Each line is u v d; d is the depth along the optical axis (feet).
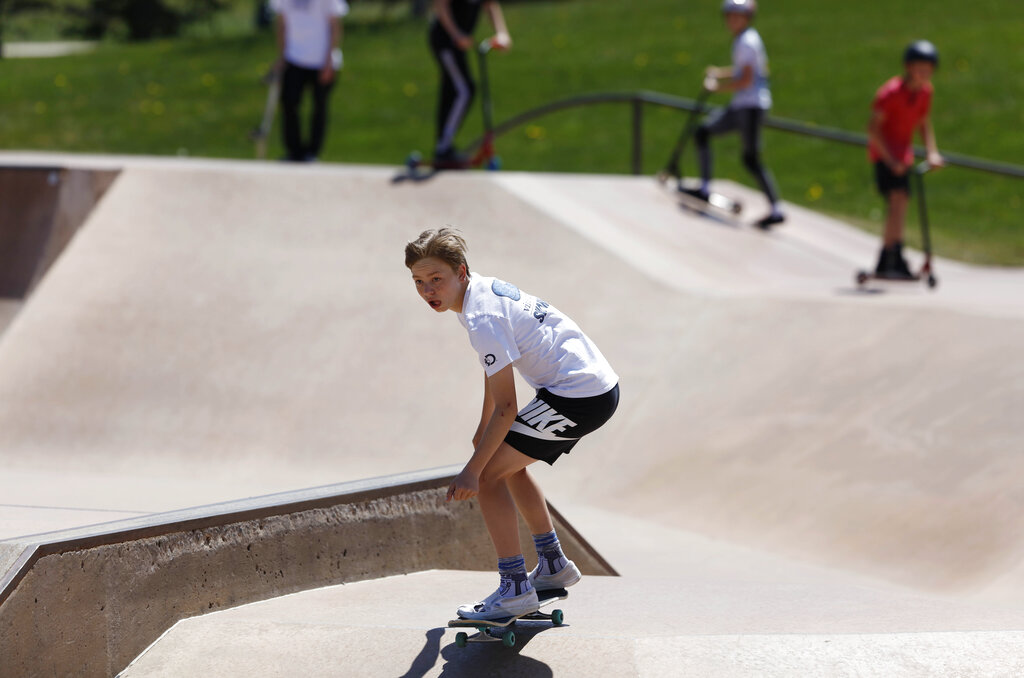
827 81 118.21
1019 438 35.42
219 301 50.70
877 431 38.34
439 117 59.57
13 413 46.78
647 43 135.13
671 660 20.42
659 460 41.34
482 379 45.73
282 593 25.40
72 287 52.06
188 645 22.59
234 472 43.34
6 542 21.12
